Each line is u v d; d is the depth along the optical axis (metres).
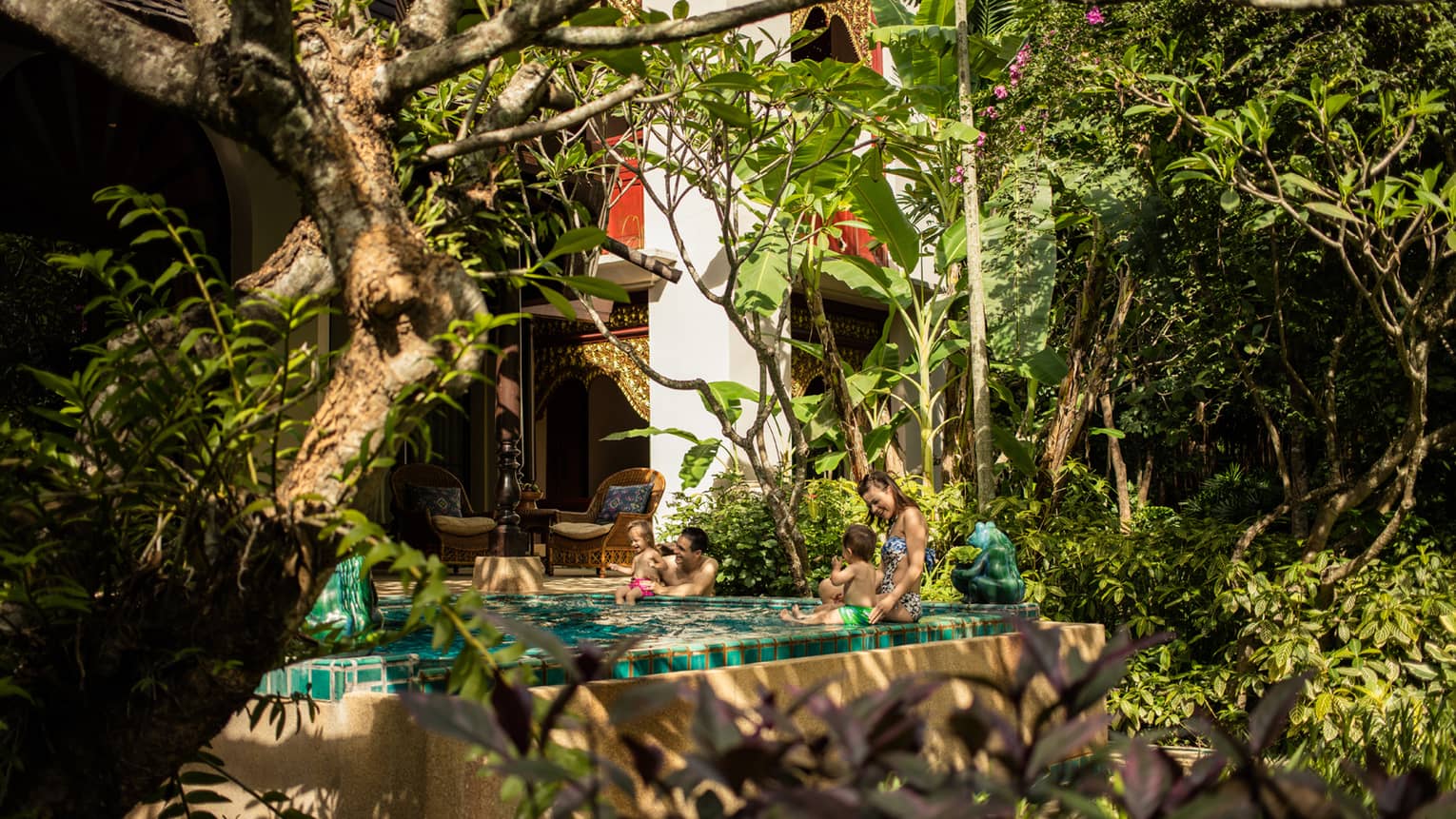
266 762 4.19
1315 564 7.79
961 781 1.17
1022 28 9.19
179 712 2.56
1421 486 9.24
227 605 2.43
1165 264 8.90
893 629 5.93
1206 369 10.55
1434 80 7.05
